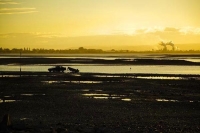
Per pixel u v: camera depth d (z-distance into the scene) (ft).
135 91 188.34
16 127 82.79
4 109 126.31
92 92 182.39
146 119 107.76
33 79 261.24
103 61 654.94
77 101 148.05
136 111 123.95
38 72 341.00
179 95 173.47
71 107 131.34
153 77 288.71
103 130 82.43
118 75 306.14
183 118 110.93
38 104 138.72
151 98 161.17
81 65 524.93
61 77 280.92
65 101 147.84
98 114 116.47
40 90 190.29
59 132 79.66
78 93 177.68
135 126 92.68
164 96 168.86
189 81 252.21
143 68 454.81
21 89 195.00
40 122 98.73
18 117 110.22
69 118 108.58
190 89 200.95
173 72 371.56
